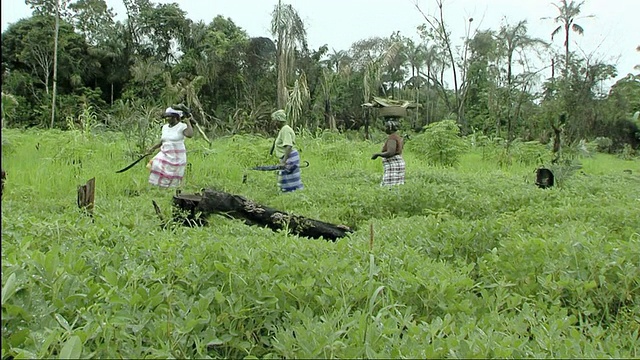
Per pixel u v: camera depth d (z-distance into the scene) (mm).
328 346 2426
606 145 32812
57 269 2955
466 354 2434
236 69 38969
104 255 3609
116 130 19312
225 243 4105
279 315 3137
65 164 11844
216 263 3287
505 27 29031
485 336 2709
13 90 36500
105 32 42812
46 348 2199
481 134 26047
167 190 9695
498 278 4172
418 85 48000
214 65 38562
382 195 8523
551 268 4012
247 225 6316
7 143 13000
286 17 29859
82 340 2375
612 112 32938
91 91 40281
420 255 4449
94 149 14078
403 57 45062
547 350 2734
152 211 6859
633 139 34812
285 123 10445
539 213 6875
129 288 2959
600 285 3881
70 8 43531
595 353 2697
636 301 3787
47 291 2830
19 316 2551
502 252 4512
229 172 12781
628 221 6262
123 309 2691
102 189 9594
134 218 5832
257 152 14438
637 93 34312
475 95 42375
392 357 2430
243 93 39812
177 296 3000
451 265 4461
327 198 8734
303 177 12820
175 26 43906
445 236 5258
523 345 2686
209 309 2992
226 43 39188
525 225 6191
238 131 28859
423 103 50531
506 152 19875
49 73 39969
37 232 4301
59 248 3559
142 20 43750
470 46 41781
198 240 4199
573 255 4148
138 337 2496
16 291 2617
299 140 19406
